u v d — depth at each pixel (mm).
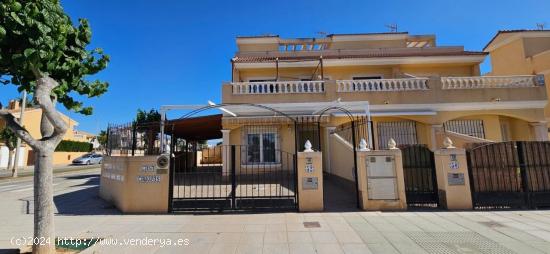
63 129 5188
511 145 8938
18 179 21438
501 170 8828
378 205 8516
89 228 7031
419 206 8938
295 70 19047
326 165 15055
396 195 8539
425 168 8992
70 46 5359
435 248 5441
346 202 9828
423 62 18625
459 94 15320
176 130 18469
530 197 8492
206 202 8664
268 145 15531
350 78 18969
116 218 7996
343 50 21203
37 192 5020
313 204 8469
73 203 10492
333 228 6801
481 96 15273
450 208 8484
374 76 18984
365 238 6062
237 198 8688
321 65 16938
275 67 18438
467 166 8750
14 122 4992
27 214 8781
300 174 8617
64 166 39719
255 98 14906
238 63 17953
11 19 4461
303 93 15094
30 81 5285
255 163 15297
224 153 14656
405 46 22891
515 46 21359
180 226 7137
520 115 15242
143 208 8617
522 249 5320
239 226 7078
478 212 8125
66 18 5324
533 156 8734
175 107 11352
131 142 10336
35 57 4574
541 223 6957
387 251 5332
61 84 5285
